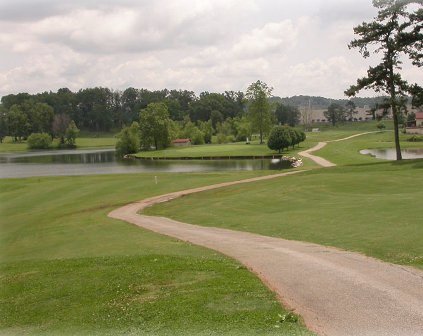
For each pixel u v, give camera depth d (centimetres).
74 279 1270
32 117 19962
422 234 1566
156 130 13562
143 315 961
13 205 3400
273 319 885
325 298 986
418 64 4650
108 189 3900
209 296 1021
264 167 7569
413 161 4422
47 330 961
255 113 13162
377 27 4631
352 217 2005
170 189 3812
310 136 15625
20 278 1350
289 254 1420
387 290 1028
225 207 2802
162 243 1767
